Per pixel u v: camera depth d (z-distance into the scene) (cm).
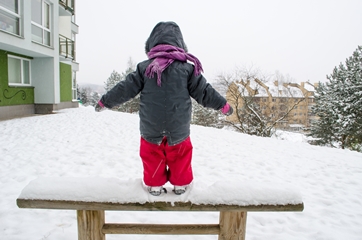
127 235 269
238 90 2055
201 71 173
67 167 455
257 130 1975
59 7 1456
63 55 1494
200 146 687
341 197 379
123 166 475
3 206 307
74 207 153
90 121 1039
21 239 249
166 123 161
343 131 1878
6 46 970
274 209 157
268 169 507
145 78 167
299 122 2828
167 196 161
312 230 289
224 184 166
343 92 2009
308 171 502
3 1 919
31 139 659
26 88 1220
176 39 177
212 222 299
